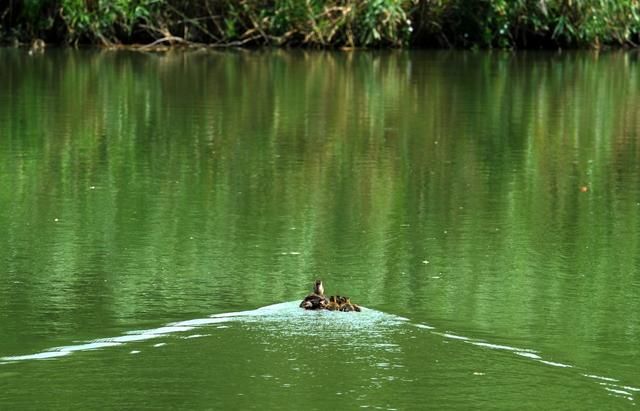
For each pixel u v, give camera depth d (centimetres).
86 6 6731
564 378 1470
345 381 1390
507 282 2112
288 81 5272
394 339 1533
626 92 5059
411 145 3569
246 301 1938
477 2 7275
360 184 2980
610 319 1878
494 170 3197
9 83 4944
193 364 1438
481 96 4834
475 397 1373
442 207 2736
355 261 2247
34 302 1925
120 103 4378
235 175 3058
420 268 2202
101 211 2630
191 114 4128
